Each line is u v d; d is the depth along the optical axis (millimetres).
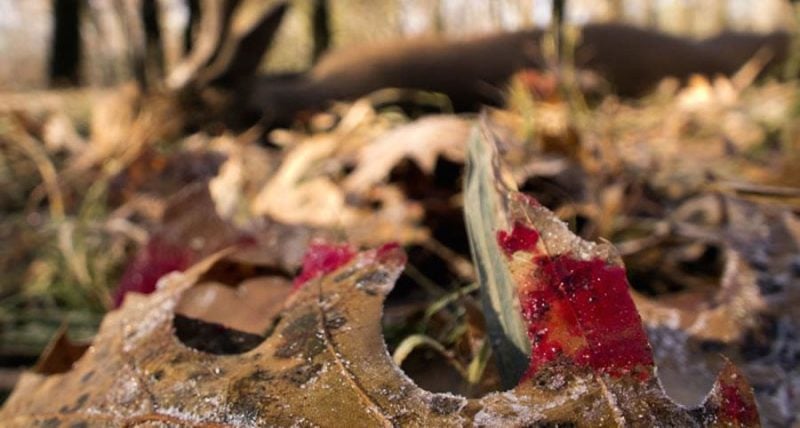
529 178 553
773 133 850
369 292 271
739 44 2197
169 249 429
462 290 347
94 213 724
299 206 570
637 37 1989
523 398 243
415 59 1790
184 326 306
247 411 256
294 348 264
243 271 347
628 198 586
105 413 273
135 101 1187
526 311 250
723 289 346
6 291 629
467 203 290
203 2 1562
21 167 966
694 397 293
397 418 245
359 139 814
